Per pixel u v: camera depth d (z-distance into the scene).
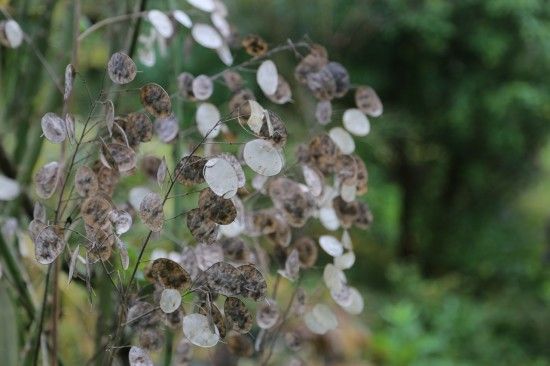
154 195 1.21
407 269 8.44
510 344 6.79
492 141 8.48
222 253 1.38
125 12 1.64
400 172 9.47
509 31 7.82
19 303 1.56
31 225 1.26
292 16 6.93
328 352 4.49
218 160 1.19
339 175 1.38
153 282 1.34
